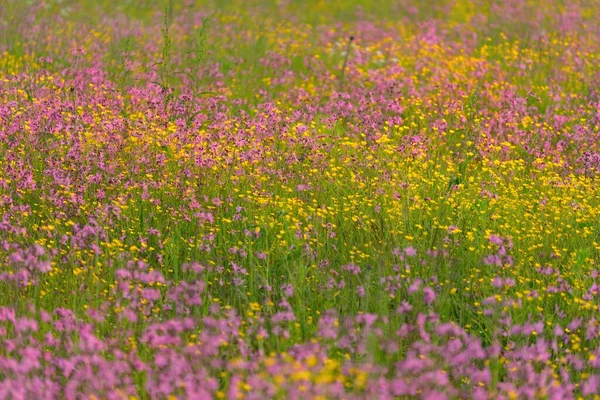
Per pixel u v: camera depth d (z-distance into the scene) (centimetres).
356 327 881
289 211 1162
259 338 813
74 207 1100
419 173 1300
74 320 857
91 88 1594
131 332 844
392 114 1669
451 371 834
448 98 1744
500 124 1543
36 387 742
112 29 2386
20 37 2111
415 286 887
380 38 2589
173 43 2275
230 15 2847
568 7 2806
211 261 1002
